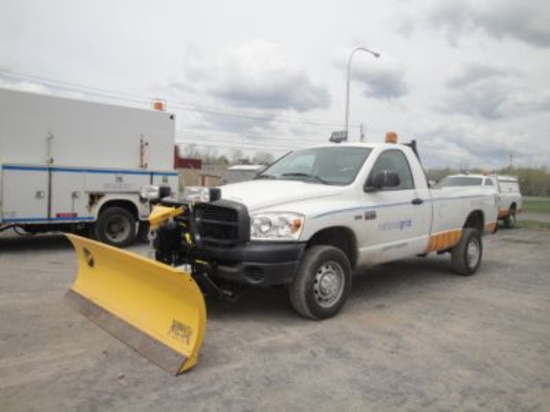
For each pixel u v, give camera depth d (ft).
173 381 11.90
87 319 16.37
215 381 11.99
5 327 15.53
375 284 23.93
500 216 60.03
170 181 37.29
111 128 34.37
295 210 16.37
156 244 17.01
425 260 31.48
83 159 33.12
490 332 16.69
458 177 54.29
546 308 20.15
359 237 18.54
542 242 46.37
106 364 12.77
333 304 17.52
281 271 15.61
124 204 35.01
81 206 32.30
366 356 14.01
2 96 29.50
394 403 11.19
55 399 10.84
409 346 14.98
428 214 22.54
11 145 29.99
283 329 16.14
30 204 30.07
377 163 20.08
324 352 14.19
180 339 12.94
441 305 20.11
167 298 13.78
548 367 13.66
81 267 18.67
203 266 16.34
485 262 32.63
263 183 19.22
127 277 15.65
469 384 12.36
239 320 16.98
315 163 20.81
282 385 11.92
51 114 31.53
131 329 14.40
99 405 10.62
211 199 16.05
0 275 23.59
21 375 12.03
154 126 36.65
